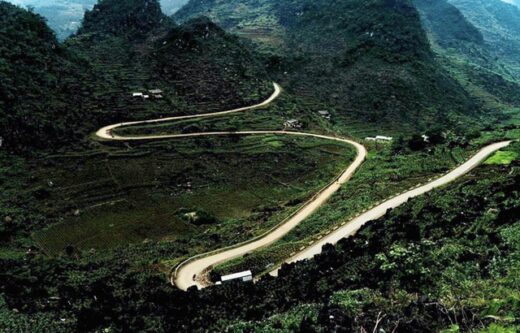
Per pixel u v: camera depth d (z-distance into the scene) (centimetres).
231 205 10600
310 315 3475
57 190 9894
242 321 4097
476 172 8738
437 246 4778
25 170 10088
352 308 3203
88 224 9119
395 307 3031
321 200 9644
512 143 10088
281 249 6806
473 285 3366
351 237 6369
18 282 6103
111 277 6594
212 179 11562
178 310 4756
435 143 11731
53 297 5656
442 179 8856
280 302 4409
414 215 6456
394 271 4281
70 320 4872
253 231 8262
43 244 8306
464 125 18950
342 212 8088
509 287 3161
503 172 8238
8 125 10650
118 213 9631
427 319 2672
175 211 9912
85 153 11281
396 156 11500
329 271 5072
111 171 10919
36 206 9219
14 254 7706
